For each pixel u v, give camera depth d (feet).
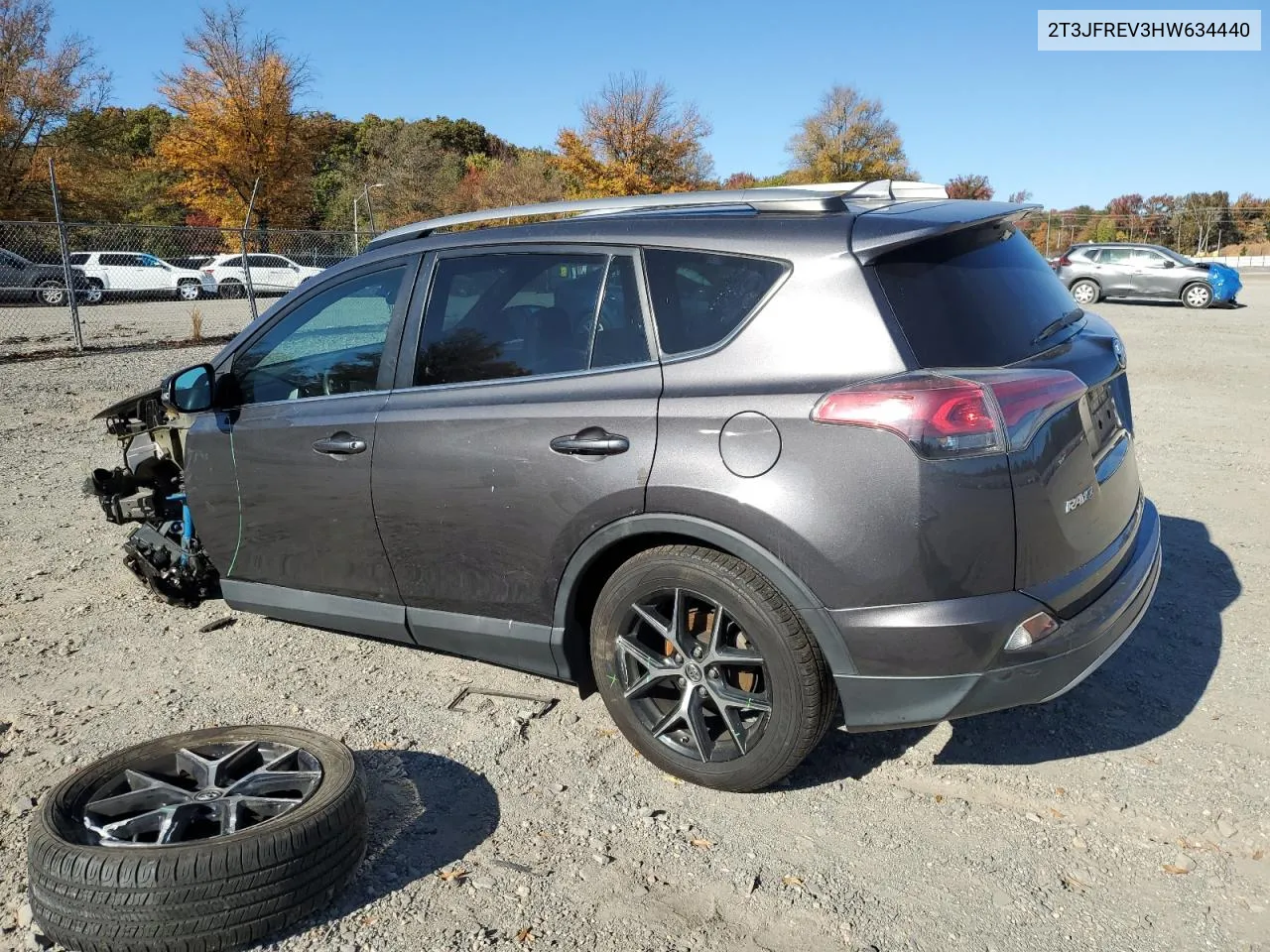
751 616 8.77
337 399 11.66
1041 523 8.40
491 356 10.59
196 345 54.49
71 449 27.40
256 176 137.18
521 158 204.64
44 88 122.21
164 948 7.19
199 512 13.07
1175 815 9.23
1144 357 44.52
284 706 11.80
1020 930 7.74
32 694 12.18
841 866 8.58
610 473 9.32
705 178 148.05
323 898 7.82
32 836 7.69
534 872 8.55
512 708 11.64
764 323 8.89
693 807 9.52
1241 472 22.34
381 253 11.82
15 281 77.92
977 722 11.09
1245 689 11.73
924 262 8.91
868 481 8.15
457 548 10.61
